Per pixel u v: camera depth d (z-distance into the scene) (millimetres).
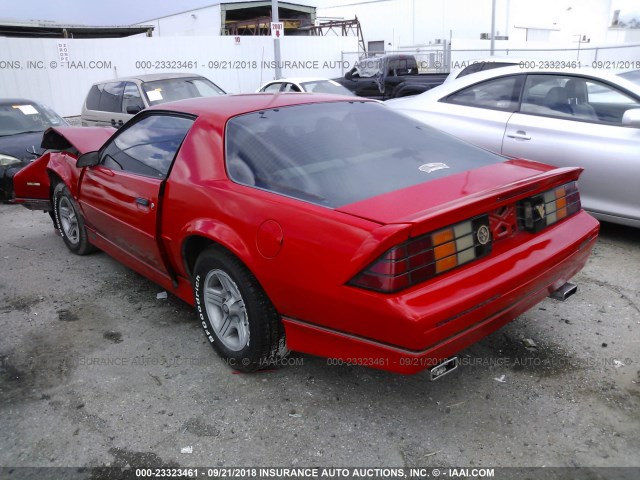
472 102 5750
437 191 2633
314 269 2479
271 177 2877
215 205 2963
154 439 2629
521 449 2482
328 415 2758
